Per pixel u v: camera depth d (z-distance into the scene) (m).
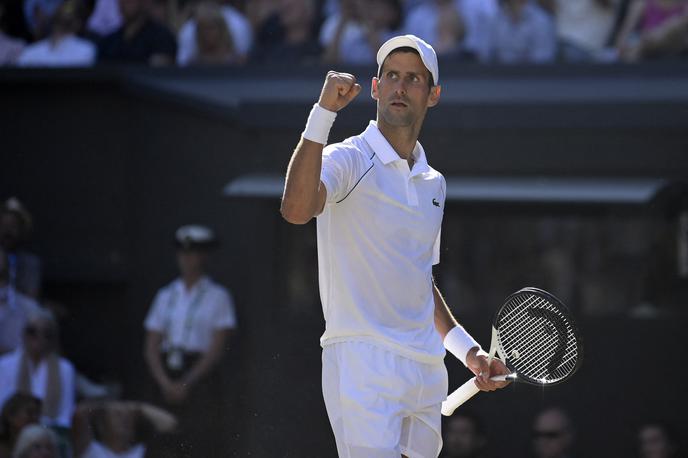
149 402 31.47
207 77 35.00
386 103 14.43
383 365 14.27
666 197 31.55
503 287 32.06
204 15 35.88
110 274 34.91
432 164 32.75
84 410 28.89
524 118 32.09
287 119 33.31
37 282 33.72
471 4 35.66
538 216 31.89
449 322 16.12
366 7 35.56
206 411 30.92
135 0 36.69
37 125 35.62
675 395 31.25
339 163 13.98
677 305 31.44
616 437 31.23
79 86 35.38
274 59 36.31
